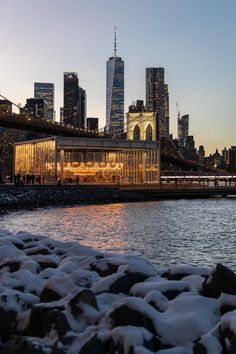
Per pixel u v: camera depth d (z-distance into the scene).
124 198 69.06
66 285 5.99
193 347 4.42
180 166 156.50
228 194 86.25
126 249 20.69
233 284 5.54
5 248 8.48
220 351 4.21
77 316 5.16
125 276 6.19
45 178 77.44
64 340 4.65
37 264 7.41
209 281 5.66
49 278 6.63
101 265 7.15
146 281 6.32
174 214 43.91
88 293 5.34
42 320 5.10
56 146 74.94
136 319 4.79
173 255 19.00
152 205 59.34
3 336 5.31
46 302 5.88
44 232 27.48
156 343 4.61
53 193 60.34
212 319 5.01
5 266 7.53
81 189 65.19
